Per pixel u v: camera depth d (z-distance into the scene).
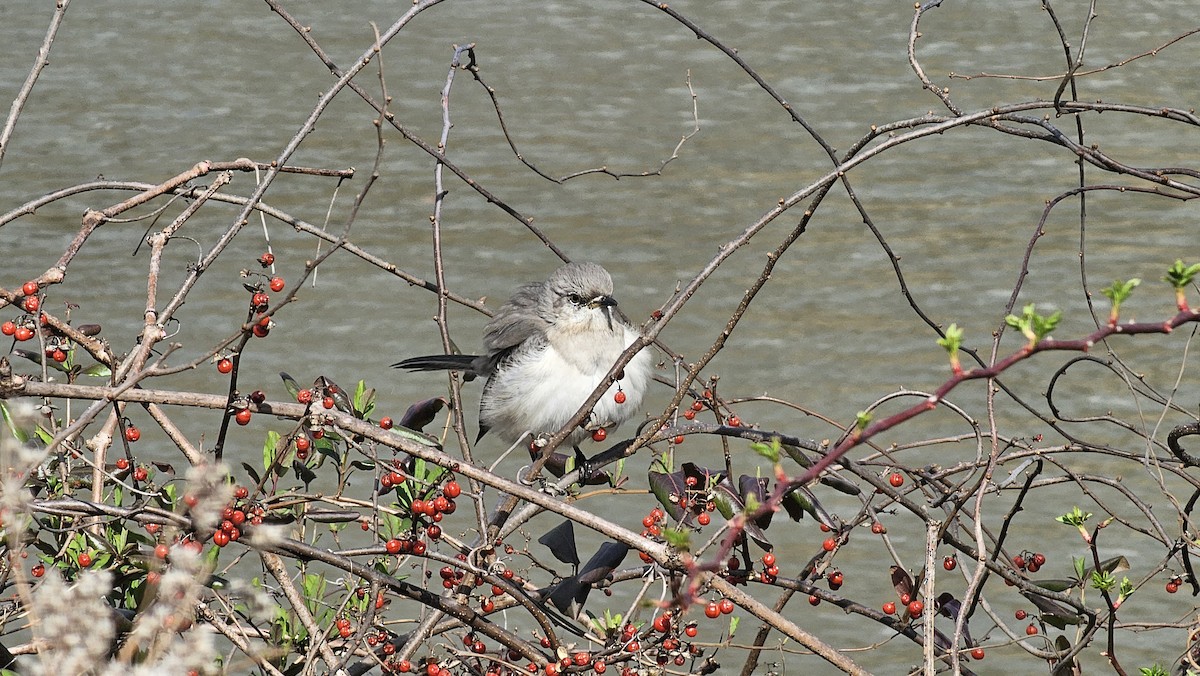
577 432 9.01
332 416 5.97
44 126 23.61
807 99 25.52
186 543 6.05
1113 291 4.25
